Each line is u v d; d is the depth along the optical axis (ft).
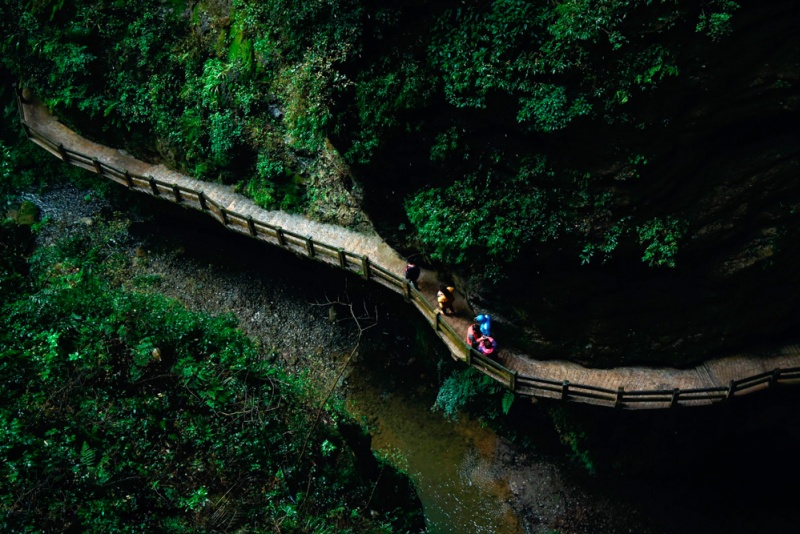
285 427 49.88
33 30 76.79
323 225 68.59
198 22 70.64
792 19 42.83
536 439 64.75
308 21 53.16
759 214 48.49
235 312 74.28
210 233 78.23
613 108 46.37
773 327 53.16
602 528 61.41
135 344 48.06
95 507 38.93
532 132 49.19
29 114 84.07
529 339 57.06
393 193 58.29
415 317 66.85
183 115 73.20
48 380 43.27
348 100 53.98
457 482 64.90
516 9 46.68
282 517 44.47
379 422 68.44
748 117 45.83
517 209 51.90
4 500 37.14
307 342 72.23
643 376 55.31
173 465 44.11
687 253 50.16
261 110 68.59
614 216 49.75
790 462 58.29
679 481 61.82
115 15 73.46
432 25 49.70
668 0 42.88
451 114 51.44
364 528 49.26
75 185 83.20
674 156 47.42
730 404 55.36
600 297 53.62
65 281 53.72
